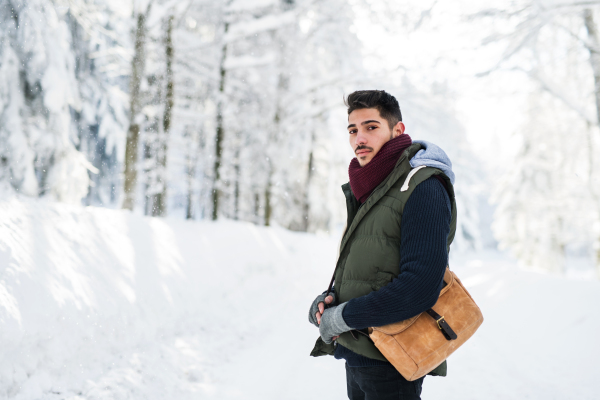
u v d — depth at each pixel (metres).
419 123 14.05
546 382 3.24
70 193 9.07
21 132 8.34
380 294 1.15
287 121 13.92
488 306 5.84
